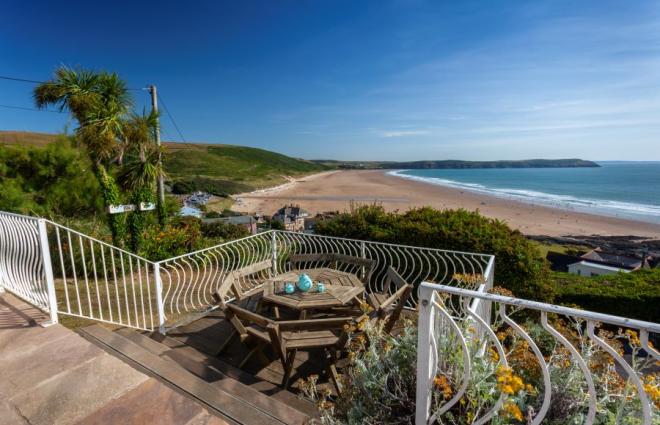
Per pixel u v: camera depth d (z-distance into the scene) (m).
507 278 5.23
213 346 3.74
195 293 5.79
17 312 3.33
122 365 2.53
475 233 5.64
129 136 6.59
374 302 3.74
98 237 6.68
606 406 1.57
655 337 5.75
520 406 1.61
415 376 1.88
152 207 6.85
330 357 3.02
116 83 6.43
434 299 1.60
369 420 1.74
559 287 6.74
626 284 6.55
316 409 2.72
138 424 1.99
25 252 3.34
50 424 1.98
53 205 7.83
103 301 5.04
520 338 2.28
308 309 3.78
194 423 2.02
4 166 7.68
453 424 1.60
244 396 2.73
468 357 1.52
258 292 4.35
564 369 1.77
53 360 2.58
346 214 7.30
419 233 5.93
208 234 11.47
